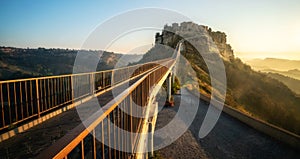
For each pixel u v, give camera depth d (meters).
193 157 10.64
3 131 4.46
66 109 6.93
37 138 4.20
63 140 1.26
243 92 49.78
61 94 7.53
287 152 10.68
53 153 1.09
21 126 4.70
